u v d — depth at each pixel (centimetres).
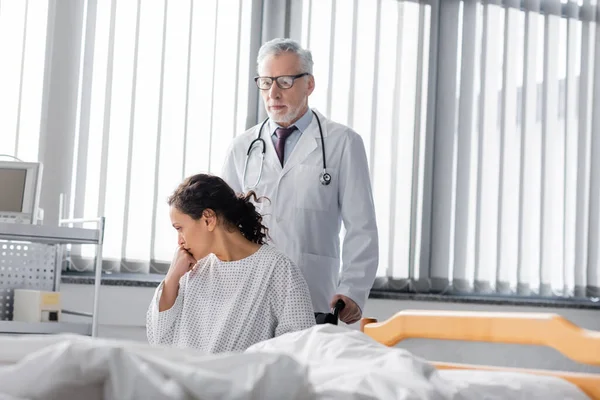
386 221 339
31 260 255
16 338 108
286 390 95
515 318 150
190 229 186
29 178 247
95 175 301
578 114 371
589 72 375
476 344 338
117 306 297
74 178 299
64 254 296
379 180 339
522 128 360
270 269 184
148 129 307
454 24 354
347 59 336
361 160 245
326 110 331
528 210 358
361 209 242
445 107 352
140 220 304
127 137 304
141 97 307
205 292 187
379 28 342
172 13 312
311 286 241
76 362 91
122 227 302
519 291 355
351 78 336
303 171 244
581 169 369
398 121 344
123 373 90
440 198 349
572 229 368
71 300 291
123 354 91
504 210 356
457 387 125
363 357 136
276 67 239
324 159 243
